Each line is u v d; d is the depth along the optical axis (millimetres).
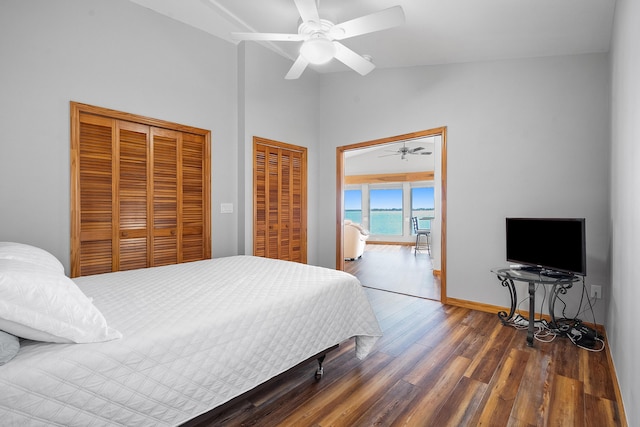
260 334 1490
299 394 1789
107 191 2748
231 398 1378
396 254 7355
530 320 2426
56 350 1001
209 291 1751
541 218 2754
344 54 2502
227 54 3602
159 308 1461
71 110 2525
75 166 2543
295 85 4246
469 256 3355
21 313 962
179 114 3195
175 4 2916
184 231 3271
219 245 3564
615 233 2160
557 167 2889
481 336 2604
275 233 4020
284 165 4141
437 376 1981
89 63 2619
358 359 2211
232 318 1406
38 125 2385
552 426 1529
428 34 2805
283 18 2898
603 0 2039
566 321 2771
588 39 2541
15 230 2299
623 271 1825
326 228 4594
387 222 9664
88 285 1877
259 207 3812
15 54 2285
